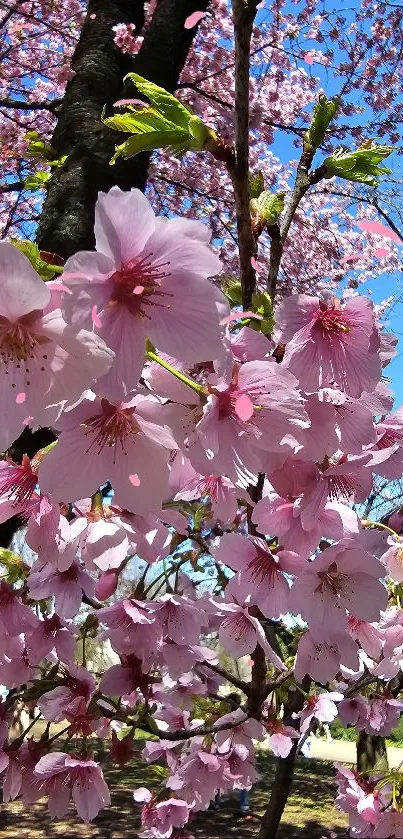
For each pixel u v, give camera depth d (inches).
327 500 8.8
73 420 7.4
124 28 31.6
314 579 9.5
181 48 31.9
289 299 7.9
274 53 59.4
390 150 9.9
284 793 23.8
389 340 8.6
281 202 9.2
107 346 6.2
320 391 7.9
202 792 20.2
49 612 12.9
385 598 9.5
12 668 12.8
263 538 10.6
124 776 63.3
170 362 7.4
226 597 11.7
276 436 7.4
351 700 23.6
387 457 8.9
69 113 28.2
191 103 51.8
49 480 7.4
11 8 46.0
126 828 46.4
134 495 7.6
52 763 13.0
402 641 14.4
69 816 49.1
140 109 8.3
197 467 7.5
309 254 67.3
